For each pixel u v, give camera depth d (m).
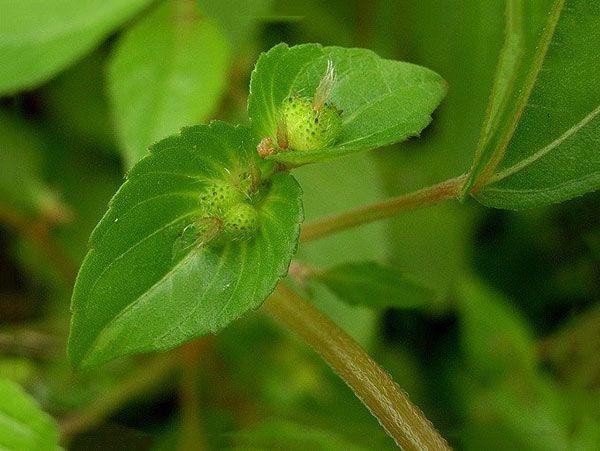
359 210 0.08
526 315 0.13
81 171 0.12
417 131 0.07
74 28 0.10
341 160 0.11
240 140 0.07
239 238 0.07
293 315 0.08
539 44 0.07
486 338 0.12
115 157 0.12
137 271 0.07
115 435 0.11
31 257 0.13
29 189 0.12
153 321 0.07
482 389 0.12
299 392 0.12
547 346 0.12
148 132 0.10
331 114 0.07
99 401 0.11
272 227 0.07
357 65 0.08
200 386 0.12
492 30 0.12
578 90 0.08
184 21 0.10
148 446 0.11
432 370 0.12
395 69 0.08
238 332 0.12
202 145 0.07
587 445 0.11
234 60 0.11
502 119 0.07
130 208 0.07
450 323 0.13
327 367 0.12
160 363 0.11
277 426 0.11
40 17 0.10
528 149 0.08
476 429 0.12
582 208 0.13
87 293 0.07
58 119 0.12
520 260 0.13
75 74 0.12
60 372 0.12
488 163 0.08
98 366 0.07
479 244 0.13
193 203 0.07
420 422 0.08
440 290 0.12
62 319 0.12
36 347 0.12
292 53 0.08
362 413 0.12
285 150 0.07
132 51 0.10
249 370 0.12
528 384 0.12
